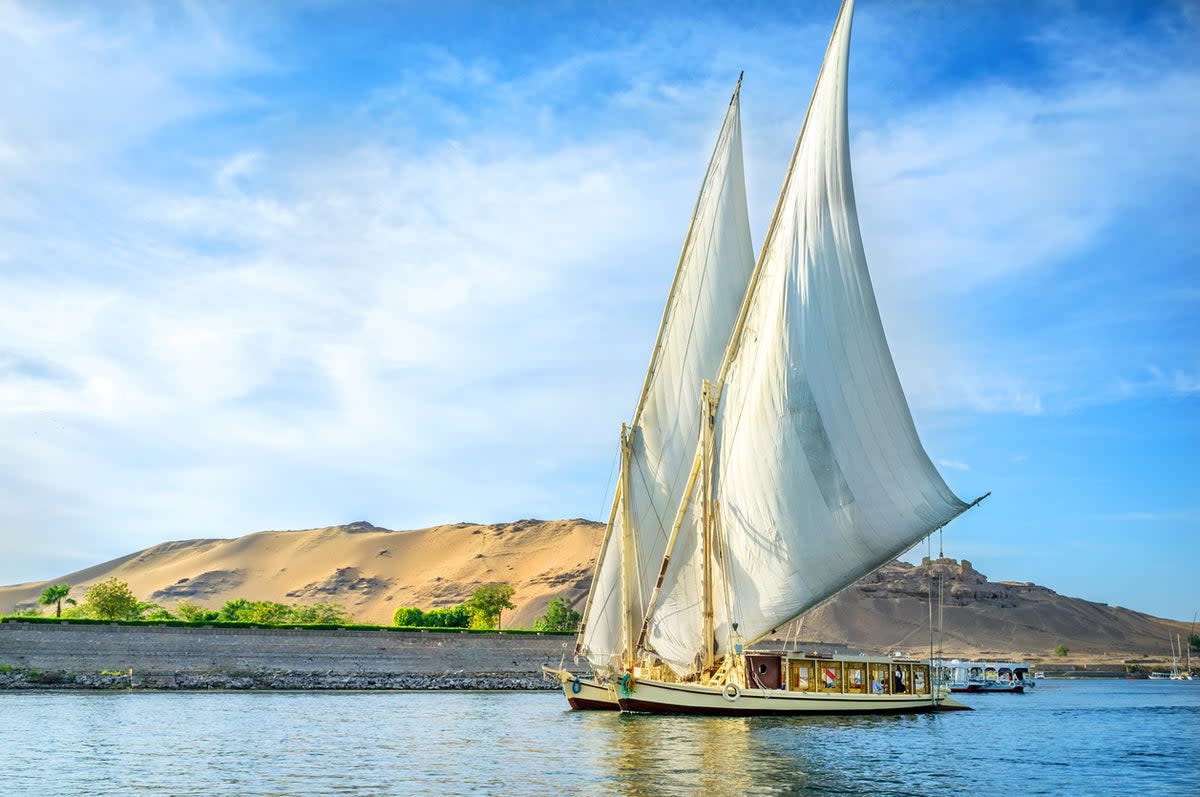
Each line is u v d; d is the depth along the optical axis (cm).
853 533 5312
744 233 5884
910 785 3256
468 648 9944
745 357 5484
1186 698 10800
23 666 7988
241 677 8619
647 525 5666
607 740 4366
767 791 3072
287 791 3086
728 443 5497
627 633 5609
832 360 5306
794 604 5259
